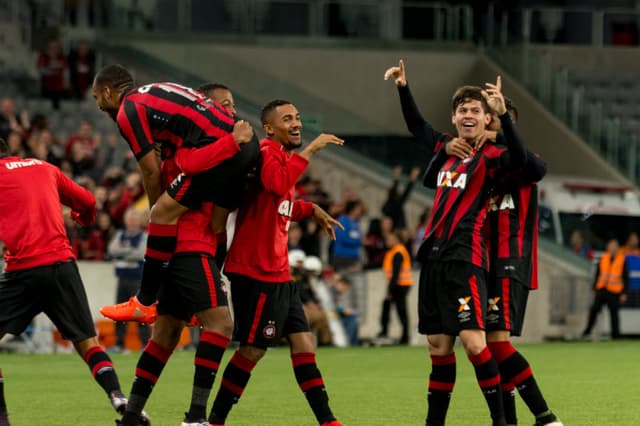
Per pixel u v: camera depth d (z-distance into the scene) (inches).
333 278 2117.4
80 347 880.9
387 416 1015.6
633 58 3619.6
